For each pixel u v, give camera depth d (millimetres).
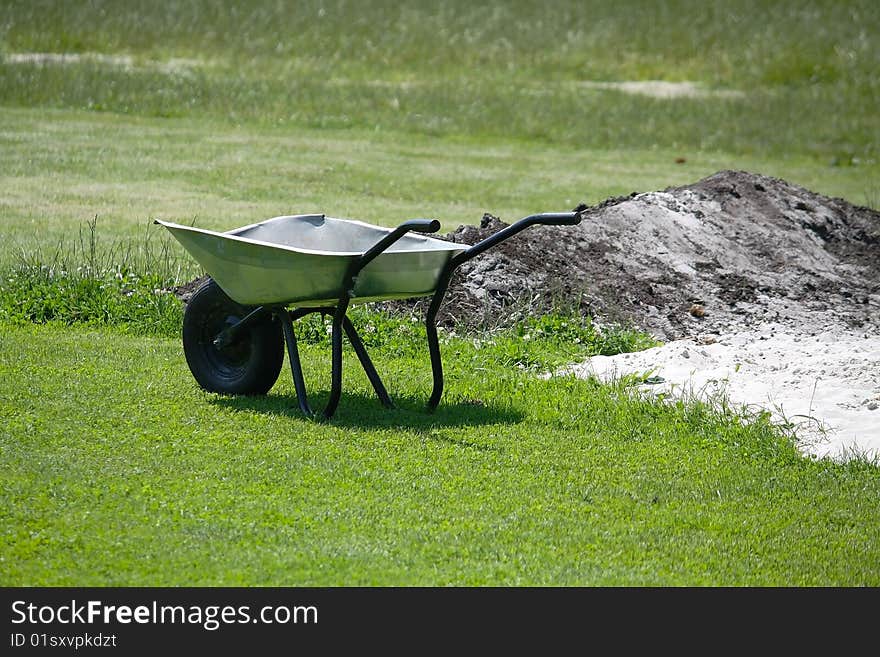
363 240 24875
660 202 39094
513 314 30312
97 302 30719
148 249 39688
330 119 75188
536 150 71938
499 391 24688
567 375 25891
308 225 25062
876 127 81250
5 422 20953
